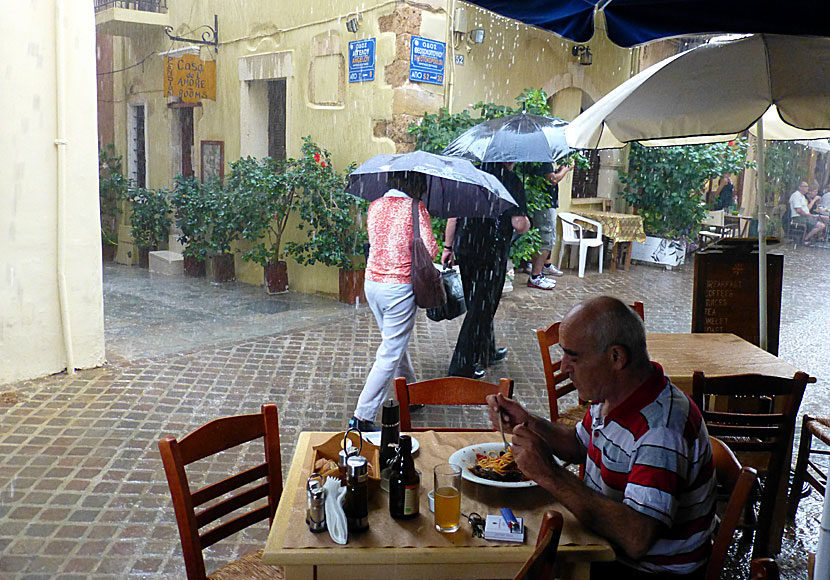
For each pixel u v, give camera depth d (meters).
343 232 10.12
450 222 6.52
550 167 9.91
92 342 6.89
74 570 3.69
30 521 4.13
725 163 13.49
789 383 3.63
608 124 4.17
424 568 2.31
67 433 5.38
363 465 2.37
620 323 2.47
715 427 3.66
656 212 13.59
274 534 2.38
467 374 6.75
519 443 2.48
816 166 20.28
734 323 5.38
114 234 14.55
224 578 2.80
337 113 10.49
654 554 2.50
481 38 10.40
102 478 4.68
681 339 4.97
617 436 2.50
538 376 7.08
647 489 2.36
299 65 10.91
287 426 5.66
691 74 3.92
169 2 13.01
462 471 2.72
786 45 3.84
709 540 2.58
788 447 3.78
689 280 12.39
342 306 10.04
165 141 13.56
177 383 6.56
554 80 11.93
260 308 9.88
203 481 4.70
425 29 9.80
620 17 4.09
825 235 18.05
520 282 11.61
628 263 13.02
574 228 12.41
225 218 11.27
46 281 6.55
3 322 6.31
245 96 11.77
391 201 5.29
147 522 4.18
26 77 6.24
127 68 14.25
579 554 2.33
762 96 3.68
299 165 10.40
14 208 6.25
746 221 16.64
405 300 5.28
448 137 9.66
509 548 2.31
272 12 11.20
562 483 2.43
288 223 11.22
